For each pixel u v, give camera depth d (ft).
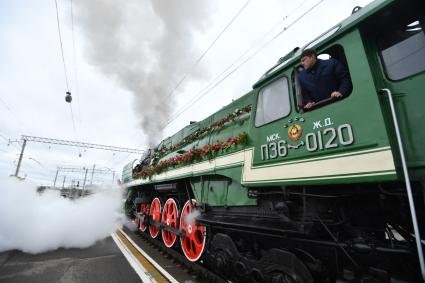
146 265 17.67
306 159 8.08
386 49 7.19
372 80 6.70
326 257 8.08
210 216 14.20
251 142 11.20
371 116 6.48
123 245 25.18
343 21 8.33
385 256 6.91
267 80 11.04
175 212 20.94
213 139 16.71
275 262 9.18
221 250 12.74
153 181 26.02
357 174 6.49
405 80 6.48
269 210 10.34
